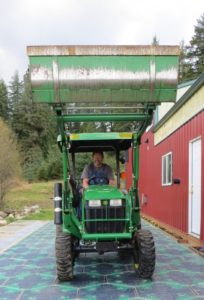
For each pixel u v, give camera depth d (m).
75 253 6.02
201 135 8.84
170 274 6.04
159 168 14.77
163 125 13.97
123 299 4.87
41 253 8.01
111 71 4.85
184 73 41.91
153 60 4.88
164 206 13.62
